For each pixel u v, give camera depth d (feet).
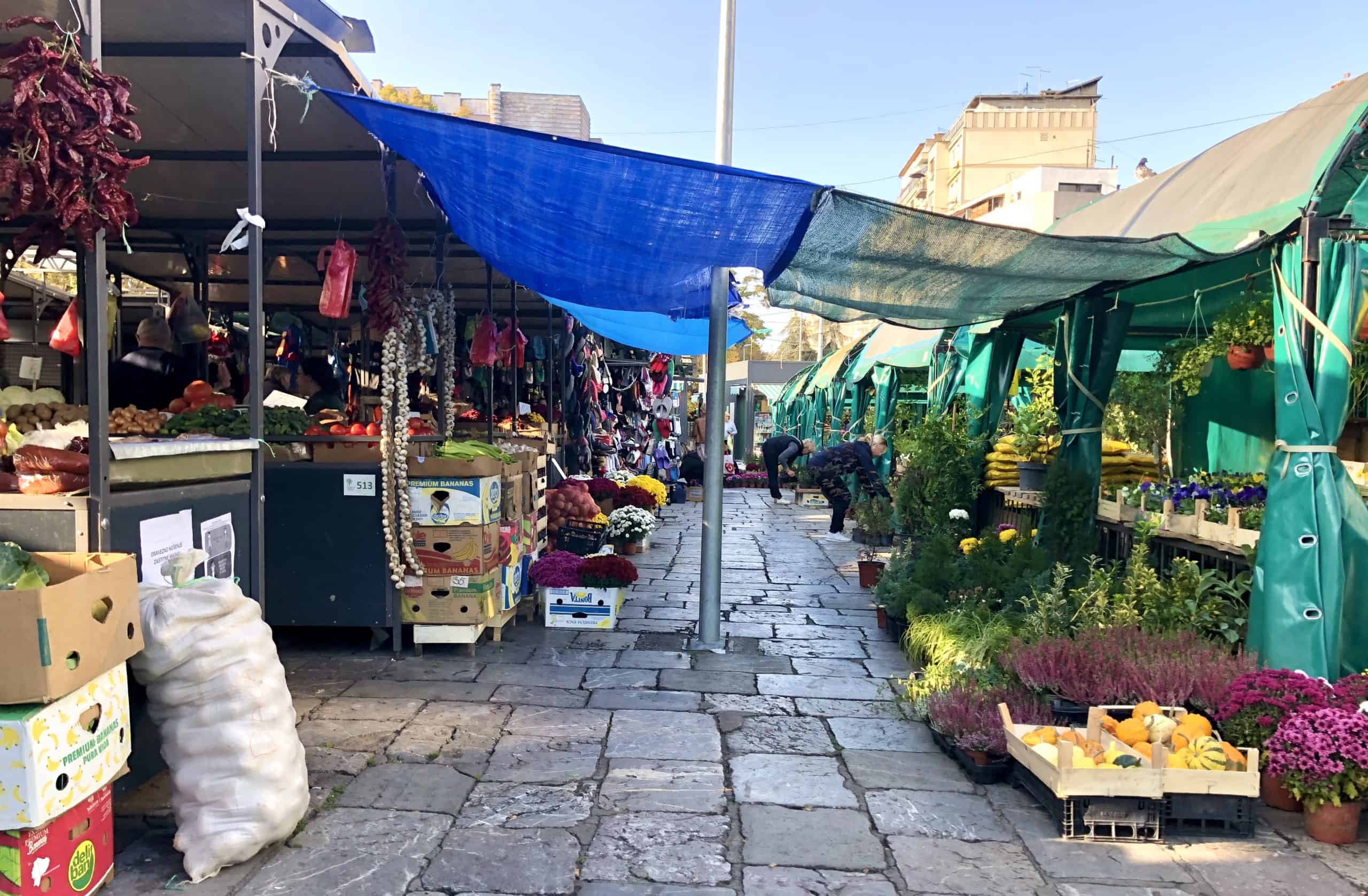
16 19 9.10
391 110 13.06
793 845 10.73
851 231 14.62
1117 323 20.51
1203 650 13.58
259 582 13.65
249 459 13.42
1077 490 20.43
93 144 9.20
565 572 21.84
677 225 15.12
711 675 17.80
